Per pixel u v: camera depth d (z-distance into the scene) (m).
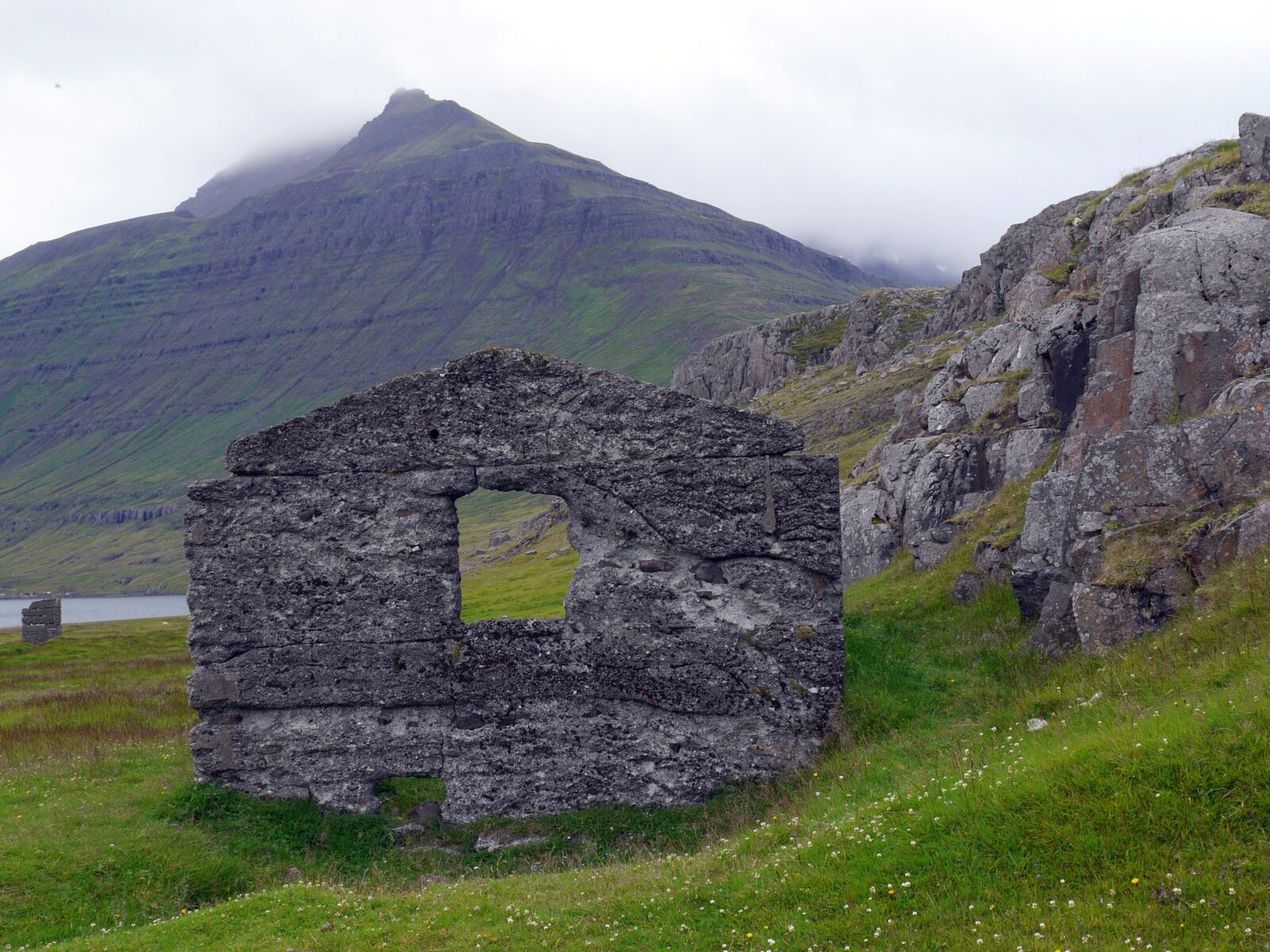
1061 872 7.34
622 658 12.64
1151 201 29.84
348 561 12.76
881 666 14.50
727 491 12.65
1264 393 13.30
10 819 12.31
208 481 12.91
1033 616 14.73
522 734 12.61
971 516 20.28
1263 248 15.75
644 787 12.52
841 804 10.26
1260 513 11.27
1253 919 6.45
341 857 11.99
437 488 12.73
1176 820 7.34
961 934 7.04
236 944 8.67
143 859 11.04
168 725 19.58
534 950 8.02
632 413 12.75
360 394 12.87
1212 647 10.27
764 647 12.60
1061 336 21.91
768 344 125.81
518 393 12.77
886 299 107.06
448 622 12.69
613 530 12.74
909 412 30.97
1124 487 12.86
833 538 12.60
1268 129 25.69
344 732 12.71
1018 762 8.90
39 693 27.14
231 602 12.84
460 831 12.43
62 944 9.14
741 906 8.08
